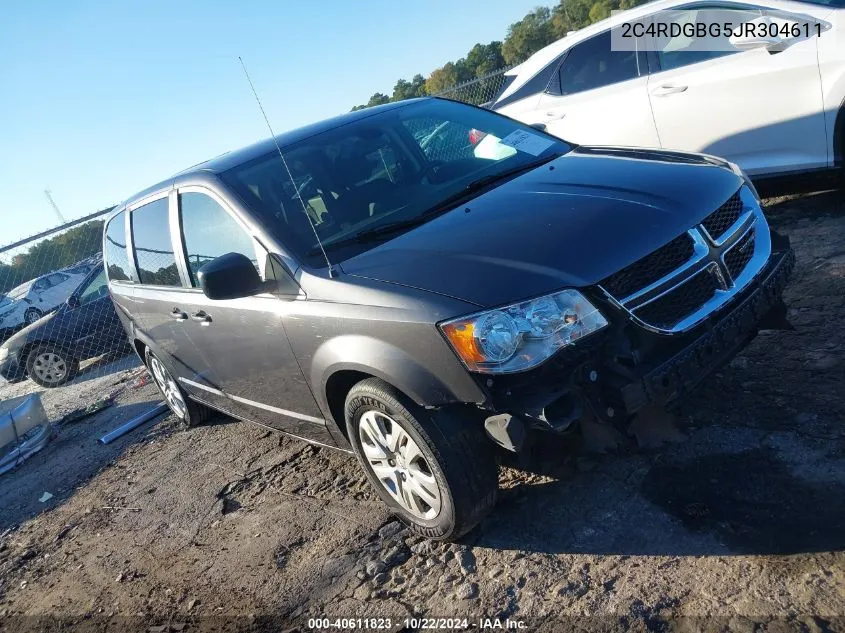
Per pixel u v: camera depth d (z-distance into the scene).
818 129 5.30
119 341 10.14
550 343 2.54
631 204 2.95
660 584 2.50
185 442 5.57
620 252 2.69
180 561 3.82
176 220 4.27
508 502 3.22
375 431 3.11
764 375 3.51
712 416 3.29
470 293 2.63
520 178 3.56
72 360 9.86
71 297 10.05
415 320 2.67
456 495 2.83
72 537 4.59
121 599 3.64
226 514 4.16
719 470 2.93
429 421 2.80
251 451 4.94
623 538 2.77
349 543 3.41
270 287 3.37
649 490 2.97
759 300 2.95
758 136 5.63
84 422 7.23
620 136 6.42
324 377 3.18
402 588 2.97
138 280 5.01
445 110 4.46
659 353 2.69
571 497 3.10
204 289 3.19
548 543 2.90
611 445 2.69
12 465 6.41
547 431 2.55
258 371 3.75
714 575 2.45
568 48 6.80
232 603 3.28
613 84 6.44
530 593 2.68
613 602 2.49
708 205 2.97
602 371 2.62
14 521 5.21
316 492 4.03
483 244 2.87
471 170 3.82
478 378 2.58
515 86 7.36
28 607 3.90
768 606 2.26
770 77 5.42
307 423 3.68
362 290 2.91
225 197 3.72
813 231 5.28
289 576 3.32
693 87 5.87
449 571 2.96
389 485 3.26
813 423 3.03
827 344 3.64
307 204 3.58
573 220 2.89
